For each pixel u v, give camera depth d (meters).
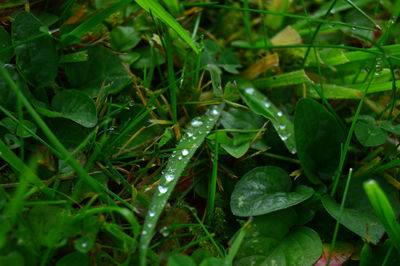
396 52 0.22
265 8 0.26
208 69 0.23
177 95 0.23
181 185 0.21
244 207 0.20
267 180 0.21
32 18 0.20
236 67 0.24
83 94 0.20
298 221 0.21
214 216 0.21
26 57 0.20
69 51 0.22
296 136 0.21
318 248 0.20
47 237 0.18
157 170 0.21
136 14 0.23
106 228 0.19
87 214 0.19
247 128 0.22
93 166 0.20
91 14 0.22
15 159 0.19
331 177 0.21
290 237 0.20
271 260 0.20
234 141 0.22
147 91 0.22
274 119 0.22
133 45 0.23
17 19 0.20
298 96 0.24
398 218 0.21
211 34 0.25
